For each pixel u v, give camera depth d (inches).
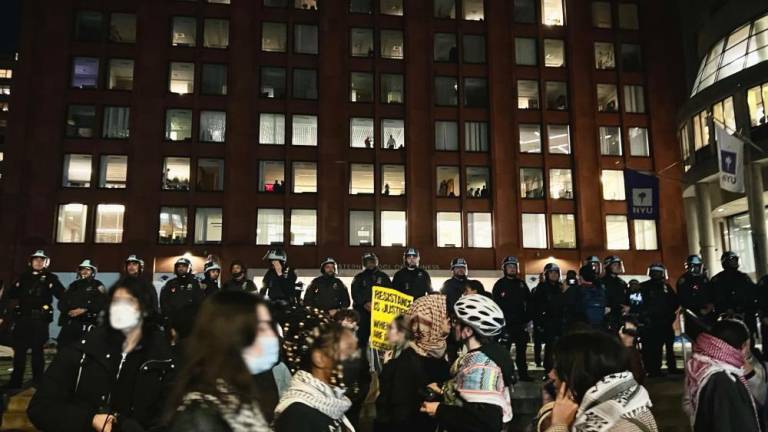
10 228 1376.7
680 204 1614.2
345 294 468.1
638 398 103.7
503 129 1608.0
